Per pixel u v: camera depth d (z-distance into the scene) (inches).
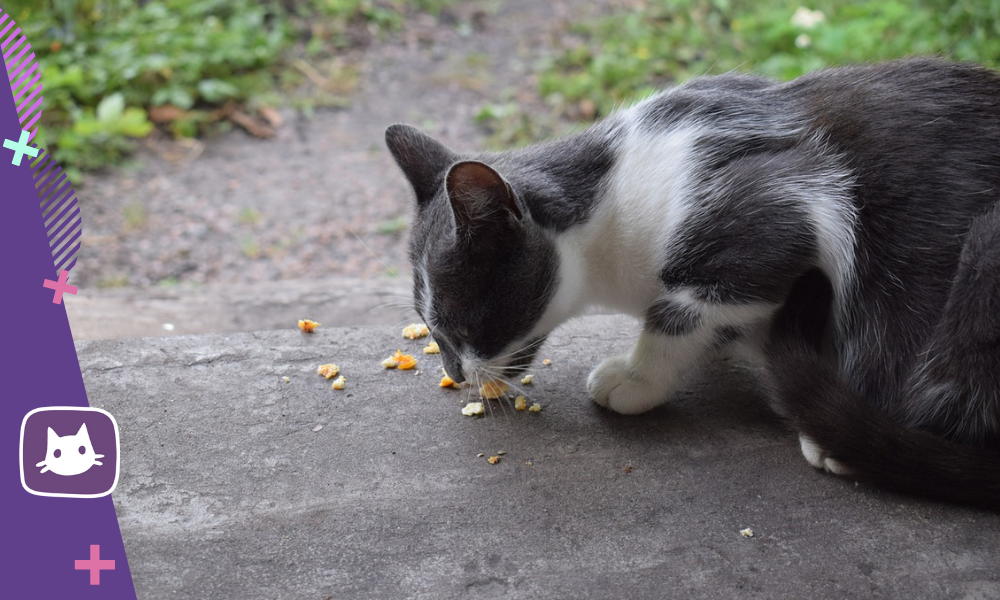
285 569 37.2
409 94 88.0
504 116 82.2
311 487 39.3
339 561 37.4
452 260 39.9
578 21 100.0
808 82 41.7
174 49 83.5
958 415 39.0
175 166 76.5
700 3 97.0
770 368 40.3
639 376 41.6
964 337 38.4
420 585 36.8
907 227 39.3
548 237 40.8
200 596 36.6
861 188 39.7
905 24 76.5
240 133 82.0
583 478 39.6
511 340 41.1
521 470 39.9
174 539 37.9
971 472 38.2
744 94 41.8
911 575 36.9
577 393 42.7
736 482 39.4
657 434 41.1
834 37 77.0
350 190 75.1
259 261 66.1
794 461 40.1
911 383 39.5
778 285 40.2
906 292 39.4
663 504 38.8
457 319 40.6
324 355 44.0
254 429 41.1
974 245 38.4
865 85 40.8
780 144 40.5
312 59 92.3
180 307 52.4
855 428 38.7
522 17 102.7
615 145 41.6
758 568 37.1
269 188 74.8
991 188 39.1
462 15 103.0
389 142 42.3
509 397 42.4
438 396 42.5
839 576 36.9
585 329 45.9
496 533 38.1
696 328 40.8
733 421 41.6
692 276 40.5
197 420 41.3
